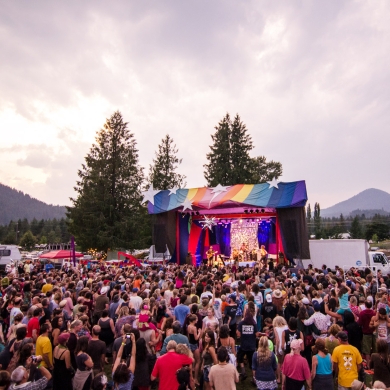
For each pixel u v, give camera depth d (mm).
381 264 21109
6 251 29953
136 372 5645
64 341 5734
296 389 5270
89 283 11406
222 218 26672
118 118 38719
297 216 21953
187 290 8992
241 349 7418
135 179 37875
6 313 9297
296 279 12305
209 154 45938
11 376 4520
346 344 5691
